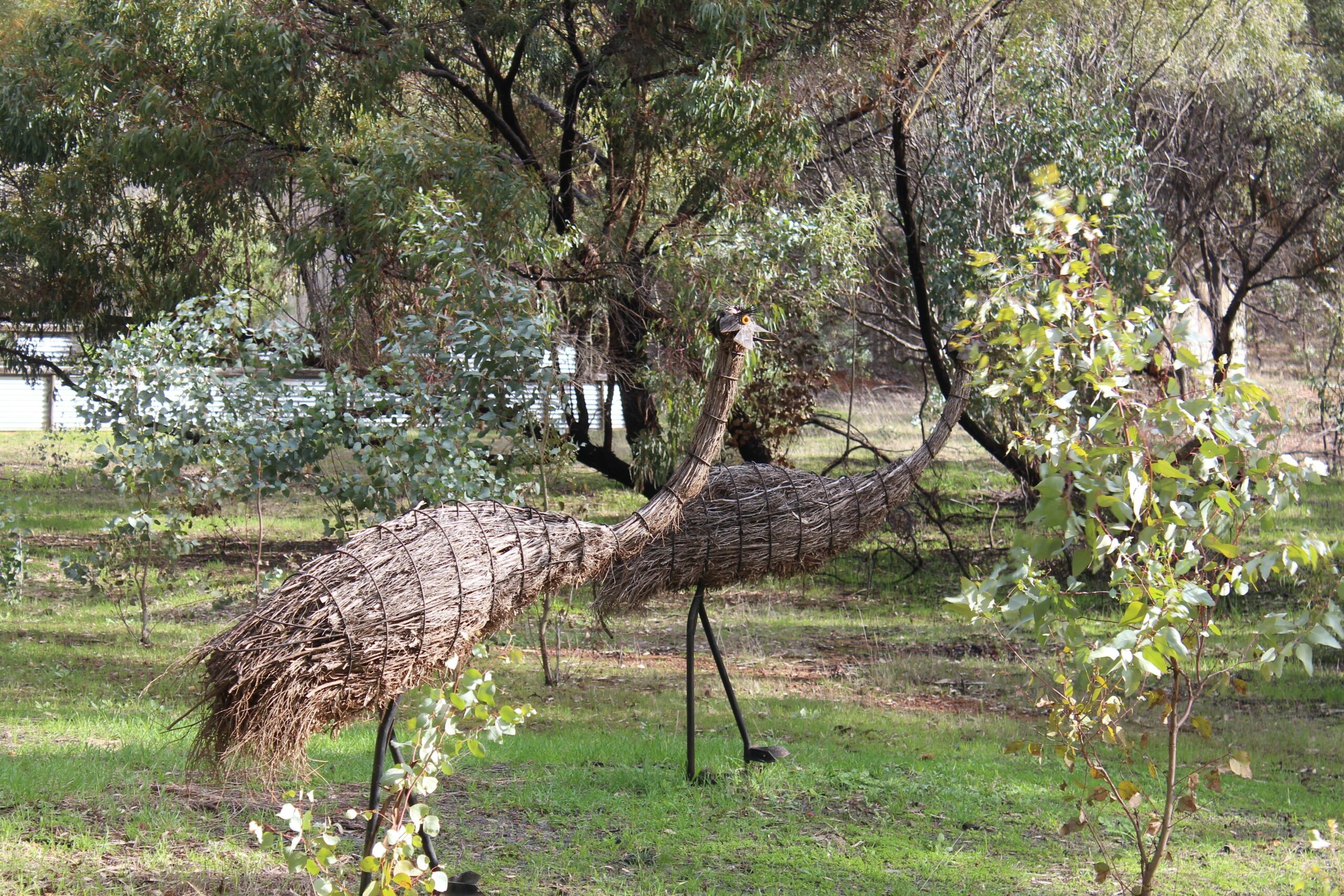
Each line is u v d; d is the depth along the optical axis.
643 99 12.20
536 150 13.45
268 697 3.63
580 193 13.27
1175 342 4.14
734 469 6.64
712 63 10.78
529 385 9.54
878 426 21.14
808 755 7.41
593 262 12.58
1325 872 5.28
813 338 14.41
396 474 9.15
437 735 3.71
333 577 3.89
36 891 4.41
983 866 5.48
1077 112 12.81
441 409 9.13
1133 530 4.09
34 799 5.51
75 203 14.30
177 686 9.11
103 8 12.64
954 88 13.55
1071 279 4.18
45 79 13.95
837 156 13.87
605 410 14.98
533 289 9.55
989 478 20.39
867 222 12.16
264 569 14.12
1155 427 4.11
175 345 9.99
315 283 13.49
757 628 12.99
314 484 10.19
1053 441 3.95
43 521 18.05
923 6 11.64
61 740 6.95
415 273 11.14
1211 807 6.69
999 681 10.59
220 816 5.57
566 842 5.57
